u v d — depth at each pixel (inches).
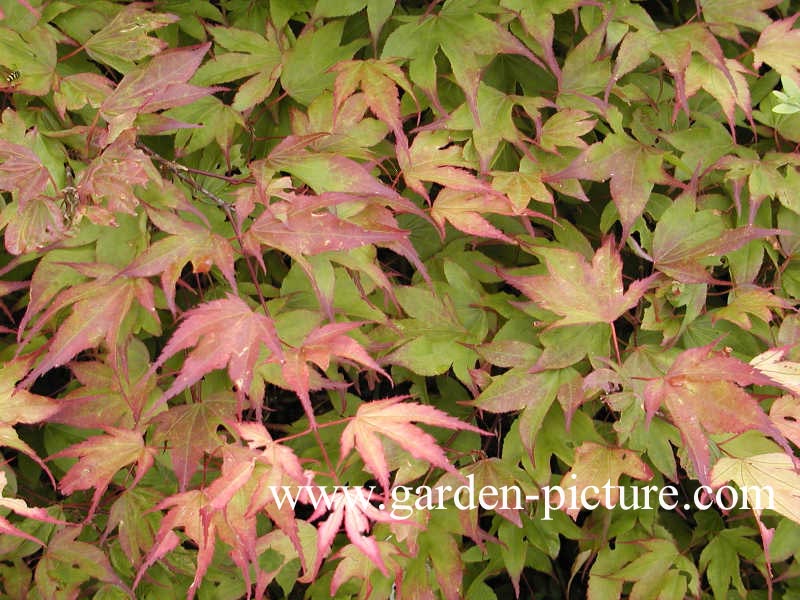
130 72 55.1
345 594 67.4
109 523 60.0
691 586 69.7
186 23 68.6
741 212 69.4
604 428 67.4
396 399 53.1
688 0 77.0
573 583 84.0
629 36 65.0
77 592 60.5
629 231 62.2
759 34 76.6
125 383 57.6
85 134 55.3
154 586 65.5
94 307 51.8
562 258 59.7
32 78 55.7
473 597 70.2
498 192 60.6
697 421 53.3
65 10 61.1
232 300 50.1
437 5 69.9
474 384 62.2
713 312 64.5
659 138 70.9
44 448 66.1
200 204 61.8
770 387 68.0
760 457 58.4
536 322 60.6
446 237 70.2
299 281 62.2
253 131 67.7
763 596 76.3
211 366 47.3
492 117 64.7
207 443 54.2
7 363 54.1
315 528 65.3
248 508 50.3
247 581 52.6
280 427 67.4
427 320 64.3
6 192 59.1
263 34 69.6
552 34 63.3
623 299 59.2
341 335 51.2
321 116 63.8
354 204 57.1
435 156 64.2
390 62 62.5
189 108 63.2
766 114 71.8
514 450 64.2
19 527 61.0
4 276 62.8
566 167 63.7
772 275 73.4
